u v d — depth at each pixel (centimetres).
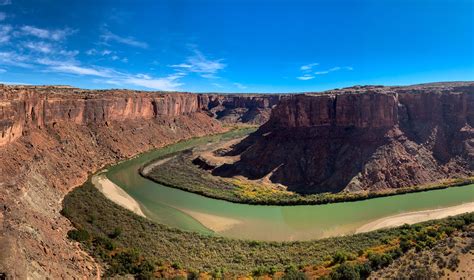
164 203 7306
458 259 3347
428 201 7031
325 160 8669
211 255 4719
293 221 6306
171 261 4438
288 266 4275
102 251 4506
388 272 3534
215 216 6588
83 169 9225
